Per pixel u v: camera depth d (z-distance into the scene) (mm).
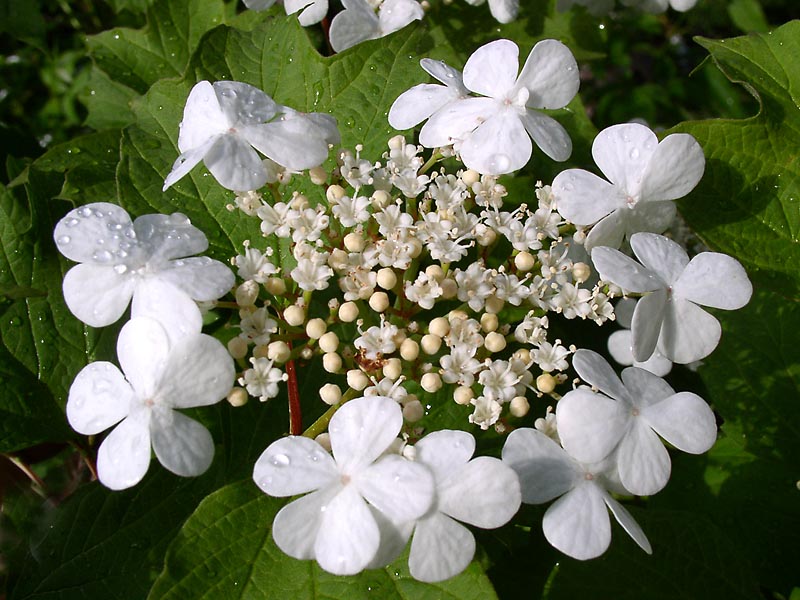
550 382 91
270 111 94
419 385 99
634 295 106
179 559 81
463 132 97
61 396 107
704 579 100
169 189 104
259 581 82
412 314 99
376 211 98
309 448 80
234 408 105
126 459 78
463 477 77
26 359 106
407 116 102
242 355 90
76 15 198
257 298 102
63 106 204
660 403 86
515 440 83
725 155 108
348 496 77
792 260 106
